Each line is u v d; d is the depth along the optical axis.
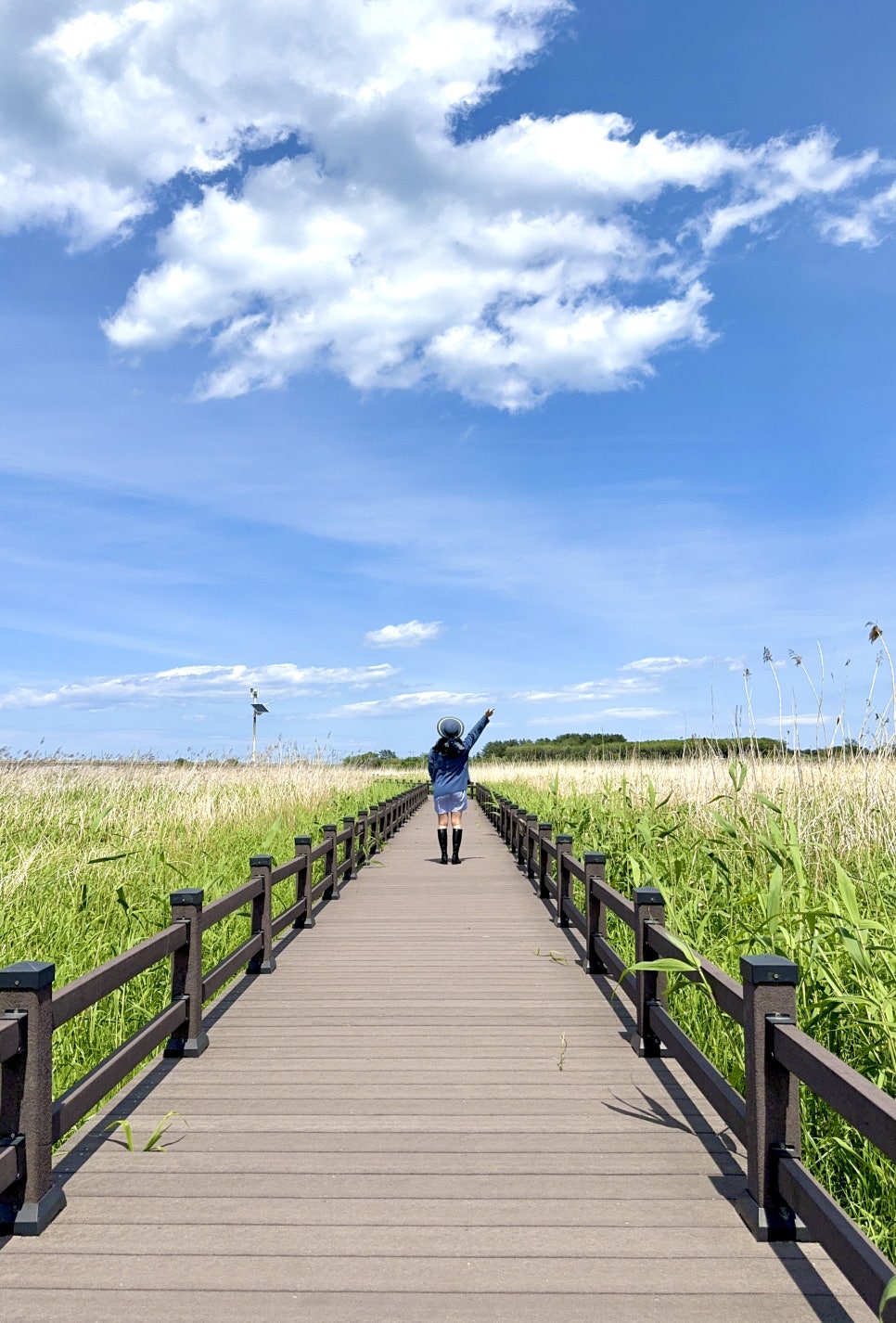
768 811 7.59
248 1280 2.66
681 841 8.02
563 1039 4.98
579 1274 2.69
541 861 10.10
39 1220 2.92
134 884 8.07
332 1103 4.09
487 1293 2.59
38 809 11.53
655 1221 3.01
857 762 8.27
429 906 9.66
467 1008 5.68
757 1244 2.86
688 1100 4.11
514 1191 3.22
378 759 40.22
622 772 15.98
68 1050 4.57
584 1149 3.59
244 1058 4.75
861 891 6.18
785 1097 2.92
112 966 3.70
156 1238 2.90
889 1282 2.04
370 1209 3.09
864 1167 3.30
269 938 6.73
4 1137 2.96
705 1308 2.52
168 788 13.84
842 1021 4.00
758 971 2.94
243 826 12.38
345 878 11.63
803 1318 2.48
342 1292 2.60
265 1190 3.23
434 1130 3.78
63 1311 2.50
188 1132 3.76
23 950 5.98
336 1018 5.49
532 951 7.38
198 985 4.86
